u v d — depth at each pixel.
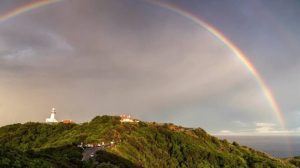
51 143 141.75
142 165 104.31
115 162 88.19
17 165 46.69
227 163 152.88
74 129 169.50
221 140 197.12
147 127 164.88
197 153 151.62
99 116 187.38
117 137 129.38
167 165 131.62
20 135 171.00
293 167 188.75
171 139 158.50
